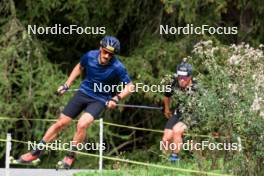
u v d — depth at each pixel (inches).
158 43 1659.7
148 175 1134.4
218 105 1041.5
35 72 1648.6
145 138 1808.6
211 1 1581.0
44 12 1697.8
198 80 1122.0
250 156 1006.4
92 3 1689.2
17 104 1628.9
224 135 1066.1
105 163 1688.0
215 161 1111.0
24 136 1668.3
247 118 992.2
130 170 1192.2
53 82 1637.6
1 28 1663.4
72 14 1701.5
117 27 1733.5
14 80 1622.8
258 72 1016.9
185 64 1151.0
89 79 1029.8
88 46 1833.2
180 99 1114.7
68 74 1807.3
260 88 1000.2
